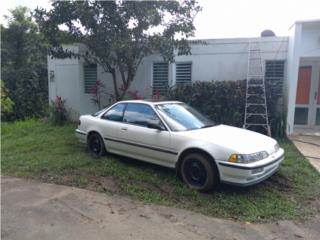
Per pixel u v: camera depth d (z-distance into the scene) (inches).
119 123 255.4
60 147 316.8
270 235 146.5
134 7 354.0
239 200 183.9
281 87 396.5
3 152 300.4
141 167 246.7
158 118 228.7
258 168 183.9
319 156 279.7
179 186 206.8
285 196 191.9
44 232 149.6
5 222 159.6
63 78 506.3
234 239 142.8
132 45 365.1
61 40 384.8
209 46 420.2
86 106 493.7
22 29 684.7
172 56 379.2
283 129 363.9
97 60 408.2
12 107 554.9
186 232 149.3
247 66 405.7
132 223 158.6
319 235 147.2
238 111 374.6
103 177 228.4
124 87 412.5
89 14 346.9
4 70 607.8
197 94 387.5
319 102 416.2
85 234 147.8
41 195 196.4
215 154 189.8
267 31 434.6
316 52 372.8
